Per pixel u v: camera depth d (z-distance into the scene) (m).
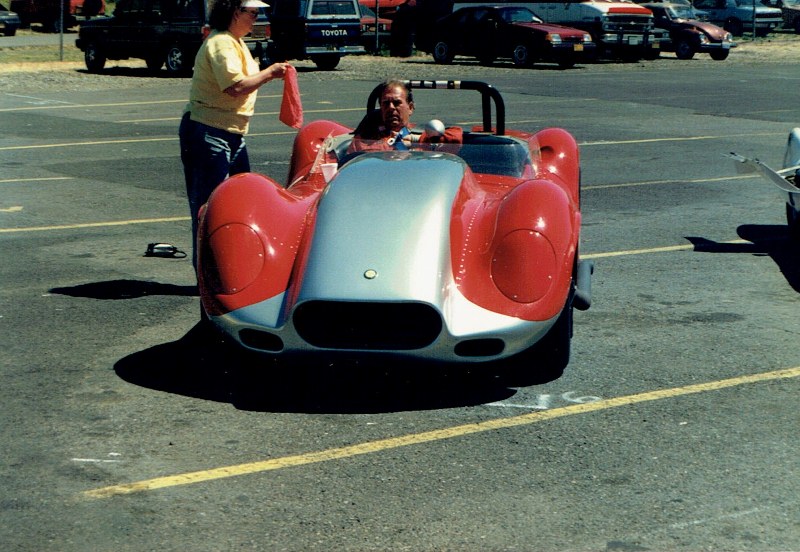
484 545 3.66
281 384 5.32
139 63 29.91
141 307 6.71
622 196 10.73
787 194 8.01
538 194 5.16
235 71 6.41
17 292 7.02
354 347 4.77
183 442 4.57
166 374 5.45
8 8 45.66
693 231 9.09
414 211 4.97
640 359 5.71
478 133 7.02
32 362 5.62
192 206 6.75
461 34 29.91
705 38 32.81
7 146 14.09
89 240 8.66
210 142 6.61
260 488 4.12
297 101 6.50
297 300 4.72
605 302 6.87
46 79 24.23
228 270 4.99
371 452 4.48
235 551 3.62
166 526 3.80
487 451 4.48
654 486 4.12
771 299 6.98
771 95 21.58
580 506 3.96
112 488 4.11
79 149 13.87
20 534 3.73
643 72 27.81
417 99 20.05
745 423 4.79
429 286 4.68
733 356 5.77
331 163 6.54
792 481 4.17
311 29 27.05
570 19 30.56
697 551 3.61
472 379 5.39
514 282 4.88
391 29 33.50
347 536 3.73
